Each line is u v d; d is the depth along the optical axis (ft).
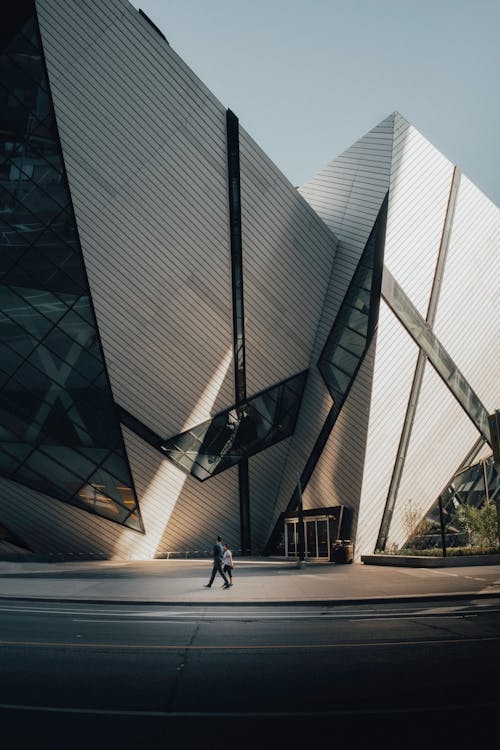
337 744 16.38
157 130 87.35
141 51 82.64
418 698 20.67
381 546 105.29
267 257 100.73
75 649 30.04
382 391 96.07
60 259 92.17
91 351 98.17
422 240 95.40
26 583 68.39
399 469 103.50
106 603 51.62
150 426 106.32
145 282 96.53
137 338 99.60
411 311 96.12
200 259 97.91
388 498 104.27
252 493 119.34
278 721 18.49
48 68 80.53
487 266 102.47
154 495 110.32
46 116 83.46
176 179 91.35
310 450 112.27
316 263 104.47
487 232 101.35
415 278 95.81
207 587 61.93
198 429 109.91
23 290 92.48
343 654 28.22
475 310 103.04
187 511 114.83
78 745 16.43
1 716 19.12
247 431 113.50
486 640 31.50
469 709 19.34
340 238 103.86
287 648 29.96
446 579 66.64
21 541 108.17
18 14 75.77
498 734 16.87
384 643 30.99
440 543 109.29
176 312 100.12
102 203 89.81
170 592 57.52
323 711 19.43
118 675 24.50
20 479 100.07
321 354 109.60
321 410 108.99
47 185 87.61
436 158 95.71
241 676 24.16
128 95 84.43
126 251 93.71
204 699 20.95
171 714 19.27
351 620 40.16
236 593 56.08
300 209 99.30
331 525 106.01
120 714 19.31
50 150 85.71
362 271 97.50
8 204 87.92
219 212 95.55
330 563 102.12
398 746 16.10
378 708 19.65
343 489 104.42
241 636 33.88
